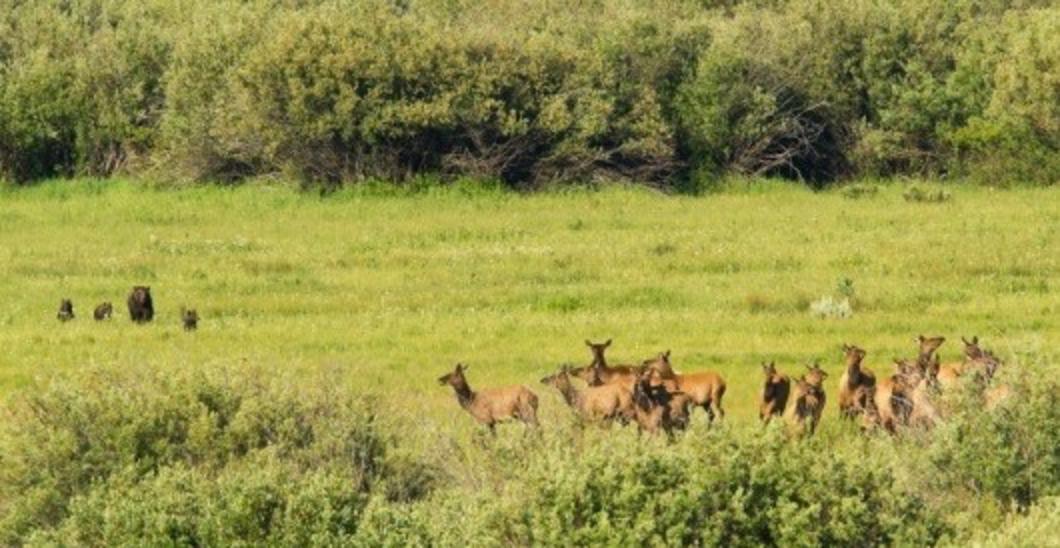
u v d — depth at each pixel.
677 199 133.88
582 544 36.88
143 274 92.56
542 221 115.56
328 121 134.50
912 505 38.50
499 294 83.50
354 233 109.81
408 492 43.56
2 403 52.12
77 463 42.94
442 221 116.06
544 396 56.19
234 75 138.62
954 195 133.25
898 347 69.62
